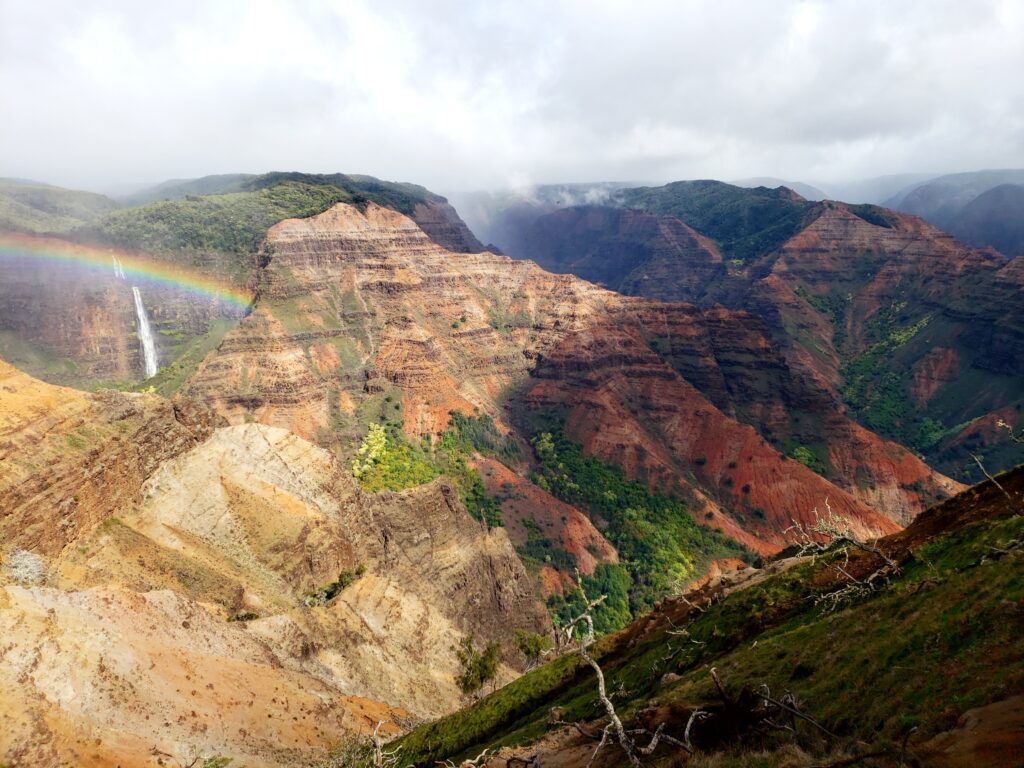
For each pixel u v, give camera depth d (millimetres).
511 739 43375
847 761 16281
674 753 22375
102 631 45656
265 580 73750
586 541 148750
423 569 102438
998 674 18438
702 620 47062
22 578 51344
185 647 51250
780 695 26203
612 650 54594
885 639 25609
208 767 41719
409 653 80250
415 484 152000
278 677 56375
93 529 63250
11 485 56125
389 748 54781
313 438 165125
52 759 35188
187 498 75750
